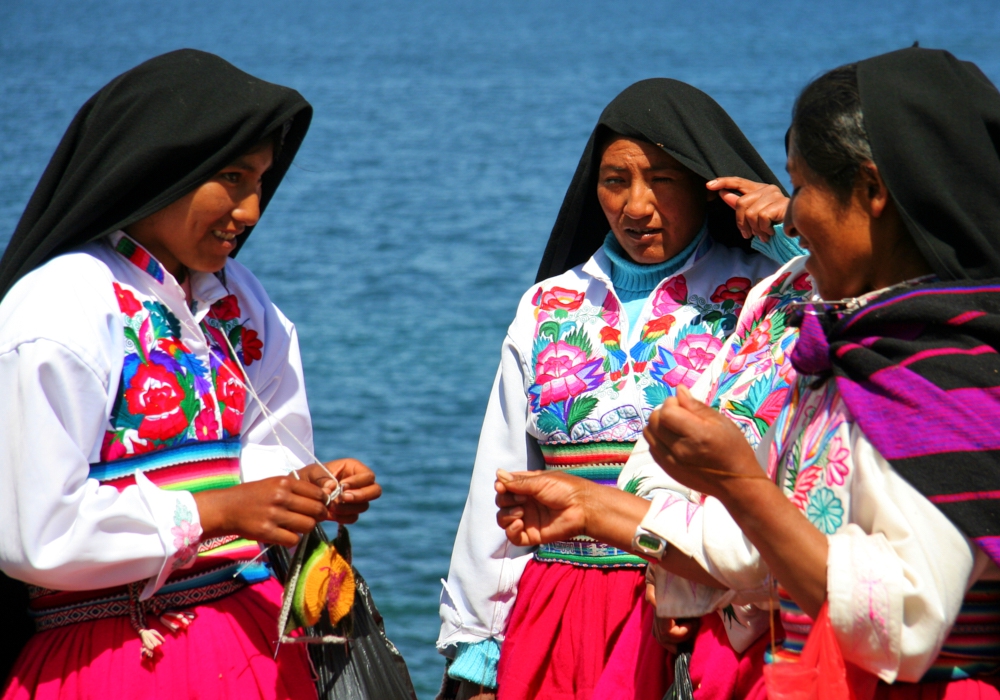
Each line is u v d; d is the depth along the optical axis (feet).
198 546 10.83
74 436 10.66
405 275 169.07
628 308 14.37
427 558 66.33
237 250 12.99
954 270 8.93
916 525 8.61
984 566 8.74
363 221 216.33
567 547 13.42
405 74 497.46
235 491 10.86
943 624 8.56
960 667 9.11
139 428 11.22
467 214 221.05
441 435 95.61
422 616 58.39
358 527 72.08
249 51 587.27
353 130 350.84
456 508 76.18
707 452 8.98
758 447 10.62
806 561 8.84
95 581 10.61
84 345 10.73
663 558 10.55
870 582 8.60
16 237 11.48
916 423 8.70
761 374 11.38
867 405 8.94
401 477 84.07
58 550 10.37
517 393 14.37
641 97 13.71
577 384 13.85
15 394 10.48
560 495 10.70
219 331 12.45
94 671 10.88
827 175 9.20
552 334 14.29
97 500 10.55
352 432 96.89
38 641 11.18
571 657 13.00
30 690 10.93
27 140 298.15
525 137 331.98
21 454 10.37
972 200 8.95
